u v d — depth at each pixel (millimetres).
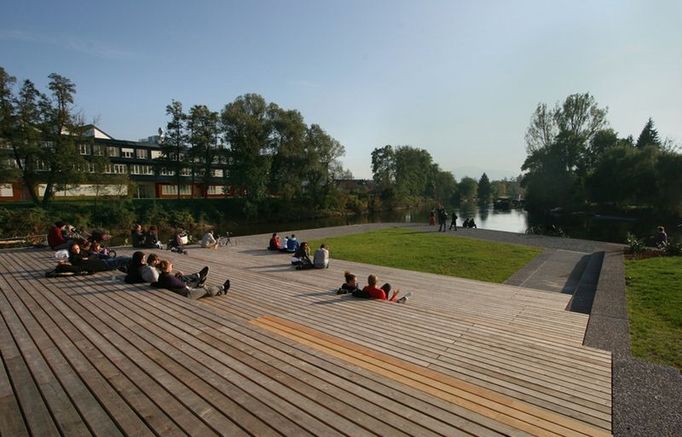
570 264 13984
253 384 3613
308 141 52875
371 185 86688
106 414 3088
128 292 7070
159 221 37438
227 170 59031
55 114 32469
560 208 51531
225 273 10375
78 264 8844
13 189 37375
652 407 3467
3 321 5449
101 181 35438
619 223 37406
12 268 9727
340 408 3211
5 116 29938
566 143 51094
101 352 4352
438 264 13891
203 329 5109
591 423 3203
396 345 5043
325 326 5816
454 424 3021
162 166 47562
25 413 3098
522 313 7285
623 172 42750
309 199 54594
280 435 2814
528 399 3602
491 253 16312
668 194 38500
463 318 6336
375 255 15750
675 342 5930
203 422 2982
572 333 5816
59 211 31500
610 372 4254
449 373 4195
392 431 2891
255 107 50781
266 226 43500
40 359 4160
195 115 46281
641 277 10375
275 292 8156
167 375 3779
